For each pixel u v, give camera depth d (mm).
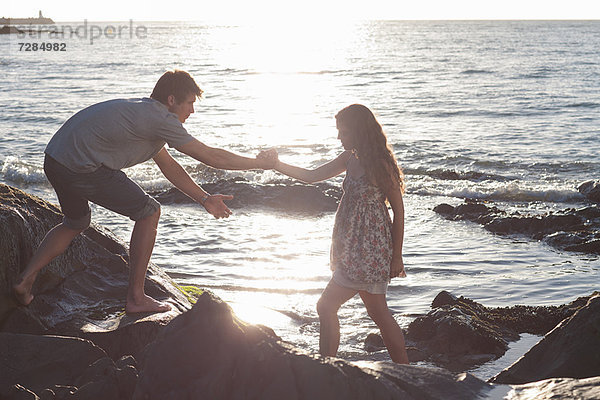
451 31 185000
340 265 4020
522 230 10875
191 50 101812
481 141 22859
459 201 13734
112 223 11312
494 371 5234
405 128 26328
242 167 4285
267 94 40406
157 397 2721
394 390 2633
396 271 4047
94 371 3684
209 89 43562
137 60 75625
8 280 4328
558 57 71125
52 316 4434
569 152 20438
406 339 5953
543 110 31109
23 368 3832
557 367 3912
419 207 13070
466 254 9430
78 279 4832
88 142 3904
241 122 28250
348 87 44406
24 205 4738
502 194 14438
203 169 17844
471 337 5703
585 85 42406
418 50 91500
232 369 2688
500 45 101375
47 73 55375
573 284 7859
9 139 22672
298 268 8586
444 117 29578
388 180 3881
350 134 3936
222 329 2793
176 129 4043
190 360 2748
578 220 10945
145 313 4504
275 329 6297
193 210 12422
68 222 4277
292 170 4332
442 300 6785
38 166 17344
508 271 8523
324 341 4047
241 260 8984
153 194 13867
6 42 133750
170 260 8984
